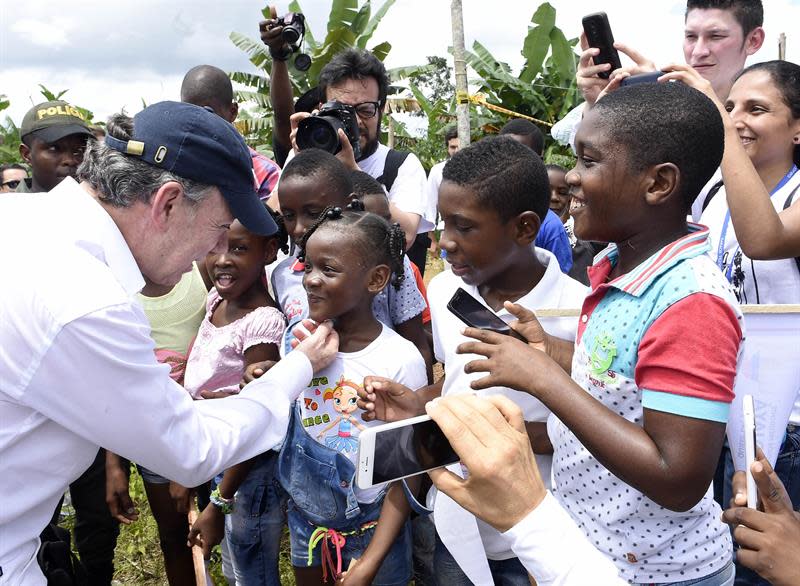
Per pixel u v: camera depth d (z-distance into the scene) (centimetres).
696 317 132
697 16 312
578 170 150
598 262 170
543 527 116
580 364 160
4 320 141
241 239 255
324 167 255
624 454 133
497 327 183
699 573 157
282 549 356
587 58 269
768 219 209
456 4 644
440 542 220
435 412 122
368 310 224
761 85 244
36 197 162
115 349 145
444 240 201
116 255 161
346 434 216
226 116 381
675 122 140
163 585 356
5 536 153
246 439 178
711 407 129
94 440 153
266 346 256
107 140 164
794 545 127
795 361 177
